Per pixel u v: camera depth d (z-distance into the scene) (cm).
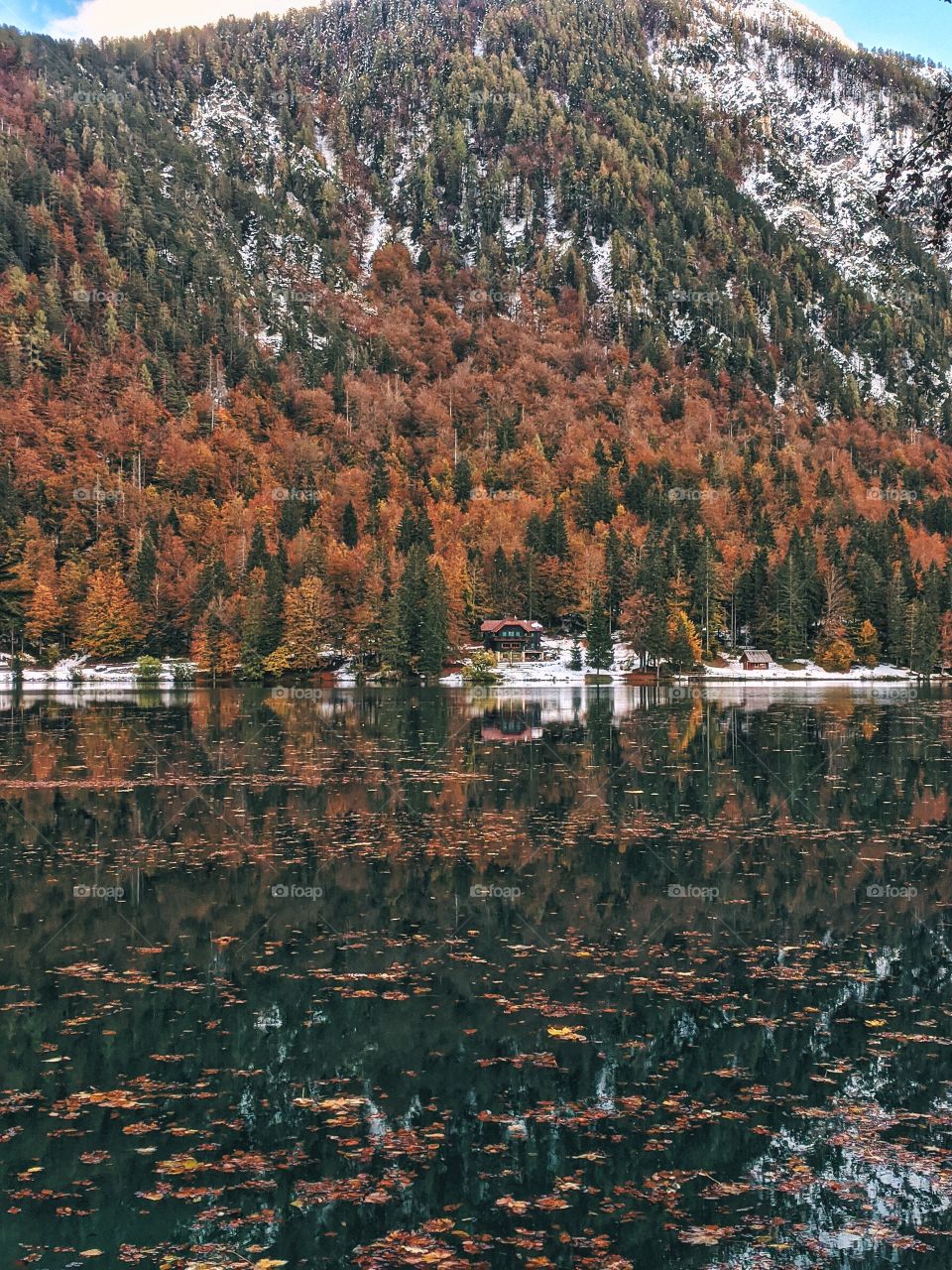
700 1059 1817
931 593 15600
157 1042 1894
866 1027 1956
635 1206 1382
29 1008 2052
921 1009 2041
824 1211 1365
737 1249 1288
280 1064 1806
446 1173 1466
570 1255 1280
